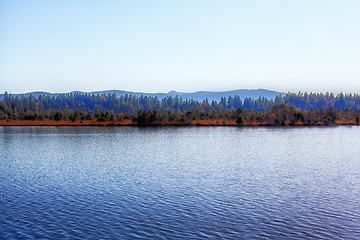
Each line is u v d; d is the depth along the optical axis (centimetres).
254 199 3192
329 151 7644
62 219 2614
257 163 5662
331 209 2861
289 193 3419
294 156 6681
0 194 3403
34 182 4012
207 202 3092
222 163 5656
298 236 2269
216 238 2241
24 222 2547
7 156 6694
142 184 3878
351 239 2212
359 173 4612
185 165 5419
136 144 9356
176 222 2545
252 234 2306
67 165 5428
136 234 2309
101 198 3238
